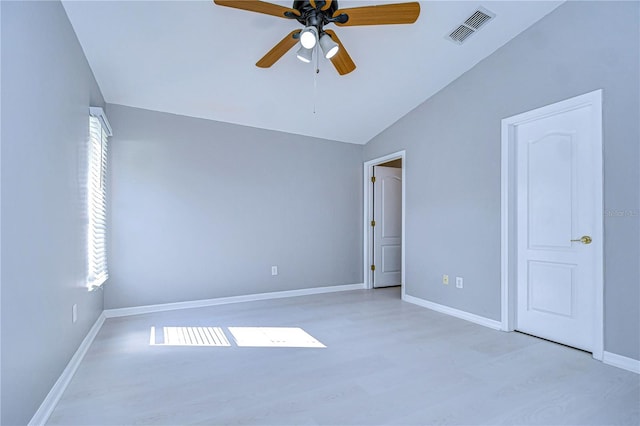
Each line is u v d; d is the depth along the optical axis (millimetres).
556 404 1853
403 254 4367
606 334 2396
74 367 2248
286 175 4570
